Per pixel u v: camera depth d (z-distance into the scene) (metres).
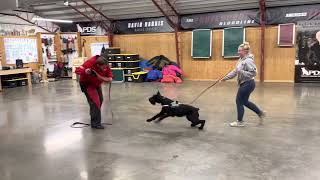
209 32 11.23
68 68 13.70
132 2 11.30
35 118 5.84
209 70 11.52
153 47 12.41
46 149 4.03
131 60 11.59
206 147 3.98
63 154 3.82
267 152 3.76
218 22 11.20
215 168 3.29
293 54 10.14
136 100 7.54
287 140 4.21
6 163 3.56
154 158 3.62
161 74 11.44
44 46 12.98
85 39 13.54
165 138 4.41
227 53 11.02
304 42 9.91
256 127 4.89
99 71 4.89
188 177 3.08
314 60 9.84
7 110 6.68
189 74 11.90
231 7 10.77
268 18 10.40
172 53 12.10
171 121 5.41
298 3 9.87
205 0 10.58
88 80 4.90
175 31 11.73
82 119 5.70
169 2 10.85
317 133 4.53
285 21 10.16
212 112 6.00
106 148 4.02
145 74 11.60
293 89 8.75
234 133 4.59
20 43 12.00
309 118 5.42
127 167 3.37
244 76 4.71
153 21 12.30
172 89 9.28
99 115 5.05
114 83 11.19
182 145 4.08
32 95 8.84
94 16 12.84
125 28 12.87
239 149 3.88
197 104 6.81
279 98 7.37
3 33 11.53
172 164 3.42
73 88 10.19
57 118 5.80
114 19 12.93
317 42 9.75
